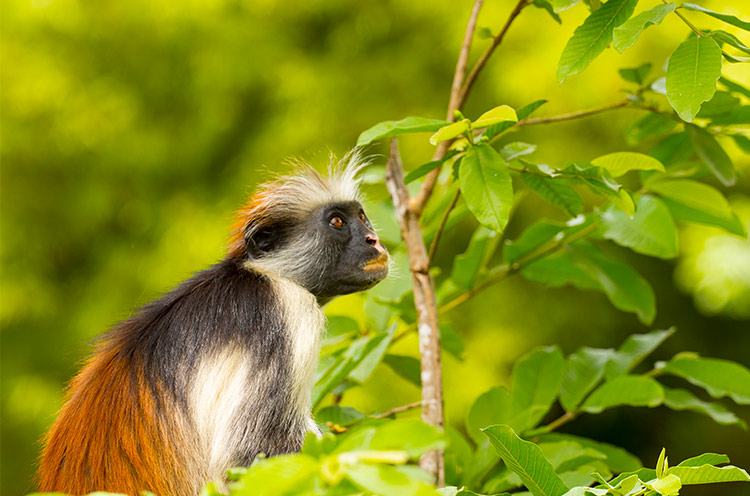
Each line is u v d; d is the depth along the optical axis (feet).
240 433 25.41
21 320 74.43
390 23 71.92
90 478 25.20
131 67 75.20
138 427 25.41
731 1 60.39
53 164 76.02
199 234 69.00
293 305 28.02
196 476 25.18
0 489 71.92
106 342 28.68
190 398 25.80
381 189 62.44
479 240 33.78
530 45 65.36
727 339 82.33
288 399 26.22
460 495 20.57
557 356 33.40
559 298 74.49
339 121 68.28
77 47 74.23
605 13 23.89
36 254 76.07
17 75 71.92
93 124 72.79
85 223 76.07
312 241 31.83
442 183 35.96
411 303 35.53
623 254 76.89
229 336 26.81
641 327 78.38
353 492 13.19
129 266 72.08
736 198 73.00
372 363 31.24
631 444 83.25
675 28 62.95
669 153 34.30
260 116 73.77
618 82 64.90
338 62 71.20
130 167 73.97
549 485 20.72
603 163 27.76
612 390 31.94
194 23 71.20
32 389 70.49
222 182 72.54
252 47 70.90
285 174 34.12
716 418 32.53
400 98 69.46
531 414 31.45
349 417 31.76
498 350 69.67
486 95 68.59
